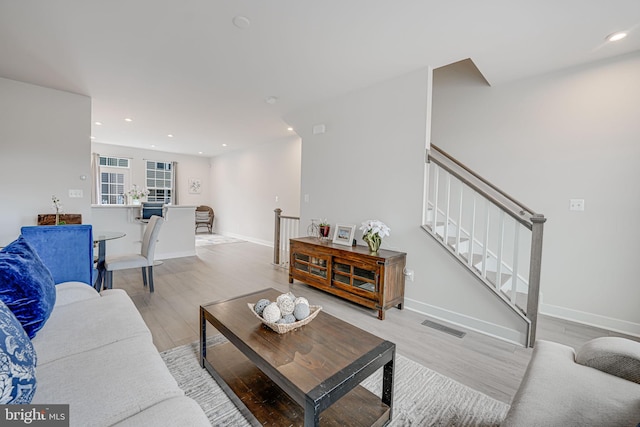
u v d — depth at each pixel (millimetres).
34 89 3465
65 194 3697
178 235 5426
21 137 3410
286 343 1423
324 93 3641
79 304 1722
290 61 2826
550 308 2947
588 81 2730
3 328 825
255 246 6762
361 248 3227
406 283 3051
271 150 6883
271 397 1532
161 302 3043
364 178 3445
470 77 3465
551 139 2928
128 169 7969
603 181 2666
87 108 3830
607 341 1296
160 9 2059
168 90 3607
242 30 2316
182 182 8930
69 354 1200
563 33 2262
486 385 1768
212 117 4801
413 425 1431
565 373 1177
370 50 2596
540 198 2998
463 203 3559
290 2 1971
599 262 2699
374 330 2523
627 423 889
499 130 3254
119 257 3275
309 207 4168
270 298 2039
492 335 2463
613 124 2613
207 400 1572
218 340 2201
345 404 1488
